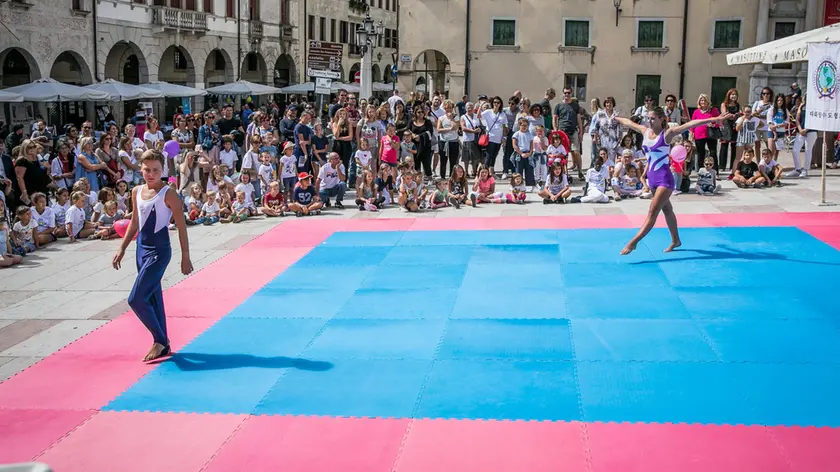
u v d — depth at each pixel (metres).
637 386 6.77
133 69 40.22
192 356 7.98
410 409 6.51
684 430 5.94
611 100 17.58
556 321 8.53
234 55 46.28
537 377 7.04
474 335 8.20
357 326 8.67
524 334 8.16
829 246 11.23
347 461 5.71
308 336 8.42
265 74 49.94
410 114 19.25
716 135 17.67
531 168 17.42
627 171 15.80
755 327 8.09
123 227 11.34
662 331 8.08
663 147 10.67
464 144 18.55
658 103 34.50
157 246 7.75
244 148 20.06
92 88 27.94
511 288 9.84
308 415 6.48
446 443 5.90
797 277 9.76
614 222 13.52
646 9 33.81
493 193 15.99
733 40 33.47
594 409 6.36
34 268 11.92
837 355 7.28
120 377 7.50
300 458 5.79
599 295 9.38
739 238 11.95
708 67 33.91
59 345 8.49
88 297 10.29
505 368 7.28
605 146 17.70
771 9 32.81
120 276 11.30
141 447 6.07
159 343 7.92
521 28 34.28
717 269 10.27
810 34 15.71
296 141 16.80
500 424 6.17
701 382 6.80
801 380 6.75
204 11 43.00
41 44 31.81
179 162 18.28
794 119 18.27
